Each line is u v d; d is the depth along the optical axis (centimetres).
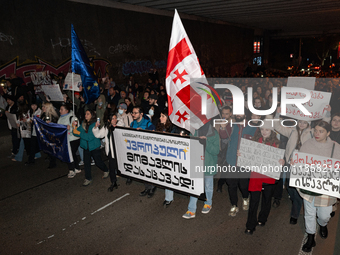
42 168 710
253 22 2802
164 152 437
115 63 1566
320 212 370
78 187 591
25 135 718
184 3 1603
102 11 1468
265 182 383
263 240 396
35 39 1187
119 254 377
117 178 626
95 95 746
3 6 1073
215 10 1895
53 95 800
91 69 731
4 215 492
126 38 1625
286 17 2345
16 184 620
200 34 2330
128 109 823
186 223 444
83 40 1384
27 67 1164
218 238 403
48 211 499
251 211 398
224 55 2802
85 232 431
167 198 493
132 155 482
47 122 643
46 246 401
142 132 454
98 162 596
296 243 388
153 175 464
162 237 410
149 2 1559
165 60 1956
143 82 1778
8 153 802
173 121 428
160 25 1880
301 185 354
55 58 1270
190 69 405
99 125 545
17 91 927
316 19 2505
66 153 621
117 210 493
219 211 477
